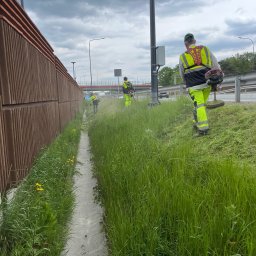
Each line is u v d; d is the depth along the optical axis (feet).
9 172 16.21
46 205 14.12
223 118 25.82
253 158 16.94
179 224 11.36
